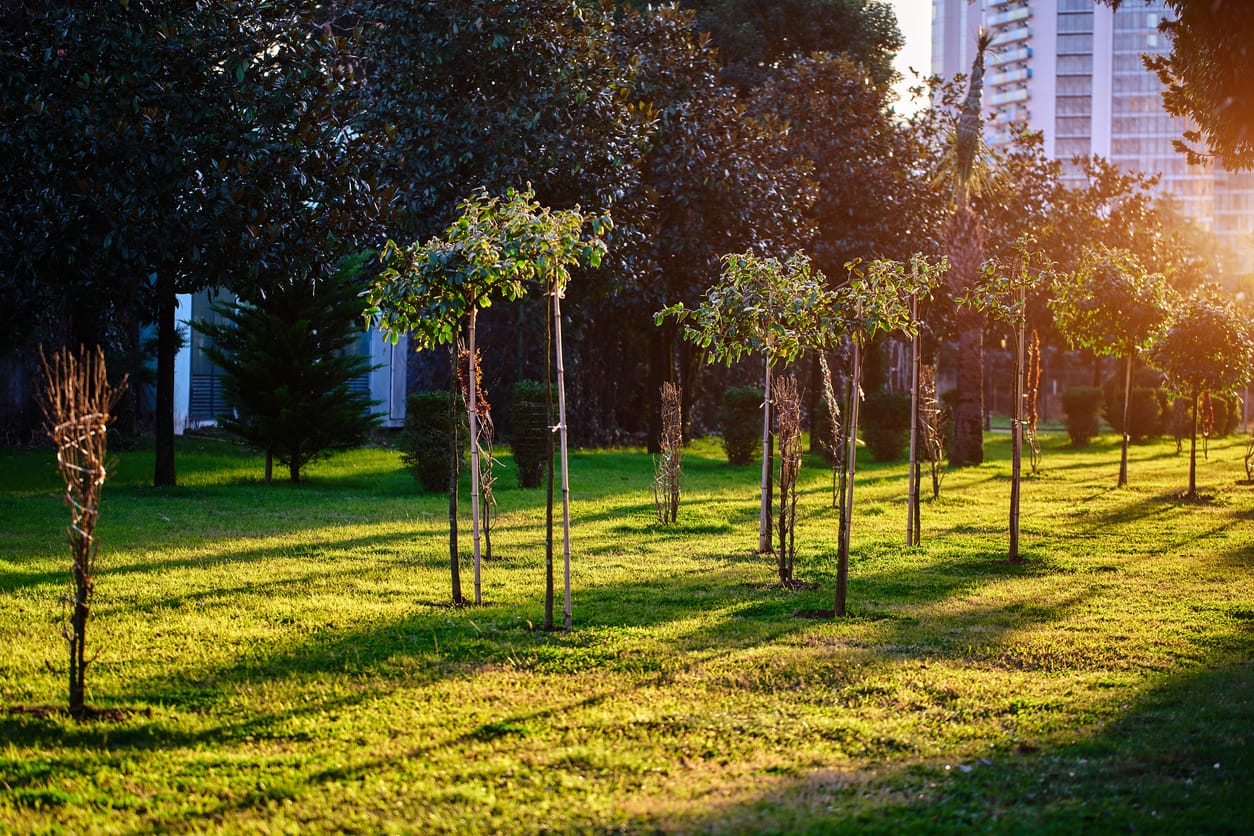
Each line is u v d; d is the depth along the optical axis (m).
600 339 30.27
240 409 18.61
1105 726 5.35
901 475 21.38
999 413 61.38
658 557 11.02
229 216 14.28
